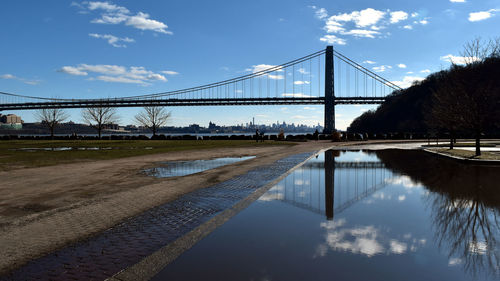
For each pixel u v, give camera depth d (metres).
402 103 98.56
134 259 3.88
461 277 3.45
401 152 23.31
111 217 5.68
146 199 7.15
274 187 8.95
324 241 4.57
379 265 3.75
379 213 6.11
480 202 6.95
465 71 20.95
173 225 5.25
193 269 3.65
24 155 19.41
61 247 4.26
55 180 9.80
